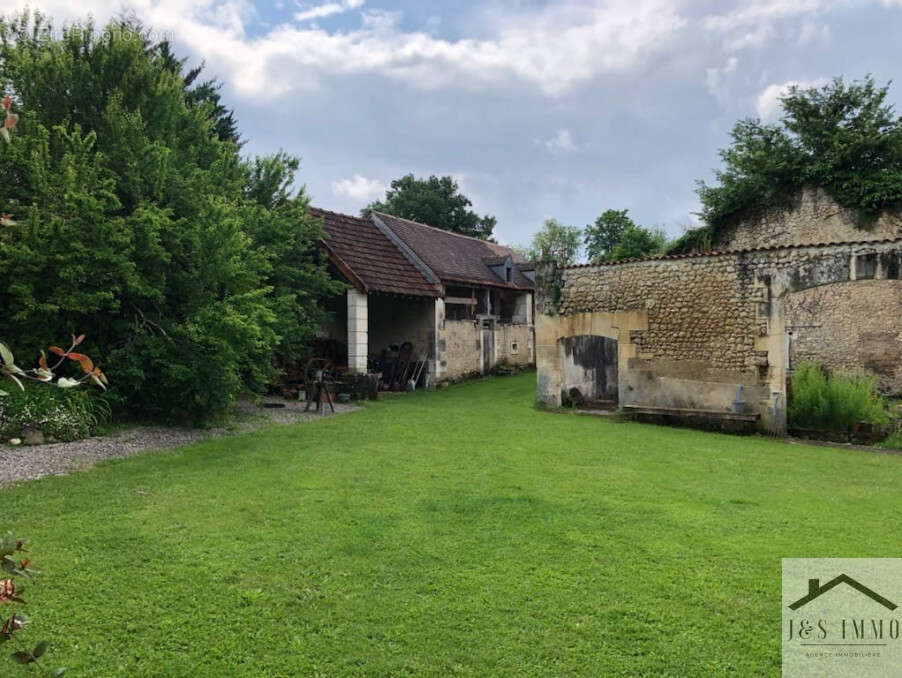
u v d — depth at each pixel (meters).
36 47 10.58
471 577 4.14
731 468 7.78
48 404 8.31
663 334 12.46
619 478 6.96
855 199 15.45
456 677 3.04
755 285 11.38
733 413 11.41
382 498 5.91
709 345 11.90
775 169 16.36
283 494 5.98
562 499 5.99
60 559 4.27
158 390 9.68
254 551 4.52
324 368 14.72
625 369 12.91
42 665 3.05
